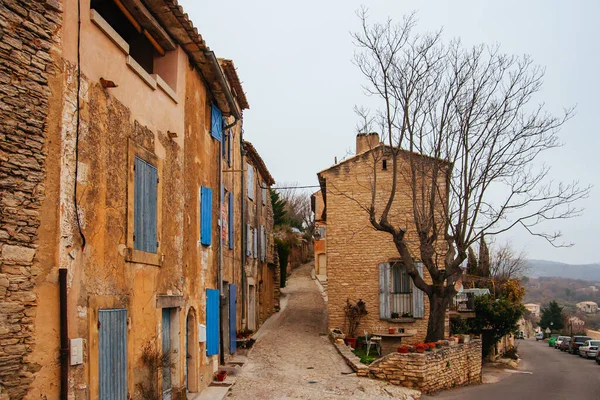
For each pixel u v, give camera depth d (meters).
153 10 10.01
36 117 6.49
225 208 16.89
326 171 23.36
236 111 15.41
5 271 6.08
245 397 12.26
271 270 29.95
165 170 10.34
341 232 22.95
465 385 18.48
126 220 8.40
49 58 6.67
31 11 6.54
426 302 22.19
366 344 21.19
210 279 13.91
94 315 7.29
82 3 7.27
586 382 21.69
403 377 15.26
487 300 28.17
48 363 6.40
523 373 25.06
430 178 21.39
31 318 6.26
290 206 64.12
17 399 6.05
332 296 22.69
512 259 45.12
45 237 6.48
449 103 18.94
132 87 8.84
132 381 8.45
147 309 9.21
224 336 16.56
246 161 22.45
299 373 15.40
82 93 7.22
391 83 18.75
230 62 16.62
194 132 12.37
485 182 18.83
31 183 6.39
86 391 6.98
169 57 11.20
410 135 18.98
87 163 7.27
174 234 10.79
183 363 11.03
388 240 22.58
